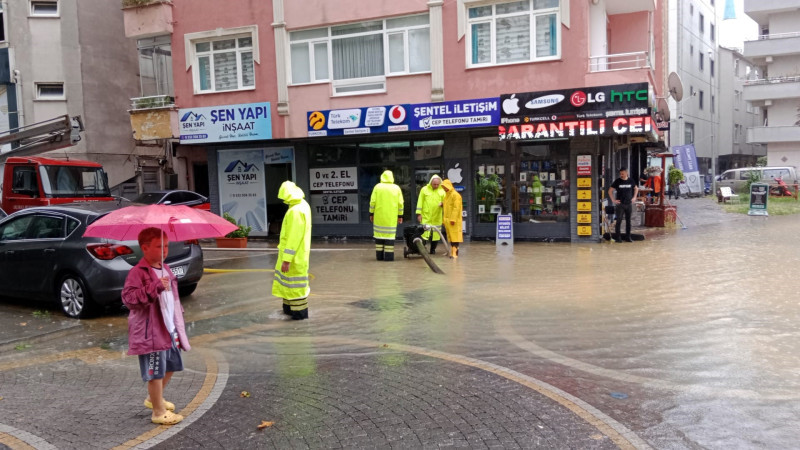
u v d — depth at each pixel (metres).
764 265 11.37
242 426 4.50
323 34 17.86
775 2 37.28
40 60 22.88
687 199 34.34
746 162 54.19
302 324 7.82
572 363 5.92
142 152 24.66
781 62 38.41
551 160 16.56
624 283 10.03
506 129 15.53
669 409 4.71
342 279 11.23
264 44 18.20
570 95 14.92
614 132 14.56
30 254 8.73
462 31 16.20
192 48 19.06
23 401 5.11
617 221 15.86
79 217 8.59
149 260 4.48
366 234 18.58
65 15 23.06
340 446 4.13
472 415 4.63
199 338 7.25
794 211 24.03
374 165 18.31
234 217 19.94
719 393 5.03
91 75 23.45
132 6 19.27
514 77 15.82
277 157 19.28
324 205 19.00
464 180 17.06
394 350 6.49
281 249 8.05
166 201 18.73
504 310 8.30
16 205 15.68
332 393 5.18
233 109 18.48
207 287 10.76
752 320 7.40
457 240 13.75
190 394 5.23
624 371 5.64
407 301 9.06
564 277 10.78
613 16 19.94
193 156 22.19
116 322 8.16
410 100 16.94
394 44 17.17
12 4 22.77
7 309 9.12
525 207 16.89
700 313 7.80
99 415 4.77
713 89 47.59
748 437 4.18
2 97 23.14
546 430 4.33
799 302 8.27
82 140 23.12
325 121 17.45
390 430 4.38
